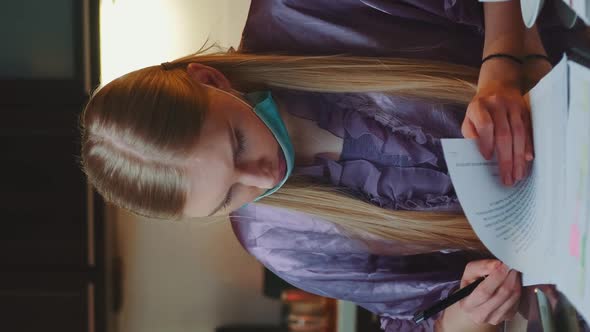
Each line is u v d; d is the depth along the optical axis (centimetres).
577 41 71
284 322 260
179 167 100
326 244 124
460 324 115
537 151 79
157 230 265
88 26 208
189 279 269
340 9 108
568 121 69
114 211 258
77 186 221
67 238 224
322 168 111
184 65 109
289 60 107
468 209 84
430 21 106
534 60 86
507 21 90
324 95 109
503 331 115
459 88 103
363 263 125
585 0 63
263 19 113
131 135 101
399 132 108
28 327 229
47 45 209
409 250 121
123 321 268
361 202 112
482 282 106
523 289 103
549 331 84
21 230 224
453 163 84
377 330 221
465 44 105
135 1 228
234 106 101
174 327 270
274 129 103
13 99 213
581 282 68
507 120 83
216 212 107
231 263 268
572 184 69
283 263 129
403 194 110
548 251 77
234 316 271
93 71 211
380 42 106
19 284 227
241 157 100
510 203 85
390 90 105
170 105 99
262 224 127
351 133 108
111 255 238
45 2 207
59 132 216
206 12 233
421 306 123
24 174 220
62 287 227
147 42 231
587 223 66
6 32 208
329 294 129
